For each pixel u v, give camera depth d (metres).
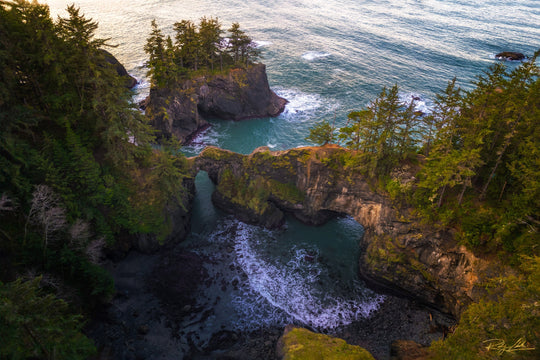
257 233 63.94
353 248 61.97
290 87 112.88
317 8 197.38
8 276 39.69
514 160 44.75
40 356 29.55
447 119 52.12
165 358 43.34
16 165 42.50
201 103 93.44
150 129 60.66
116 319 46.97
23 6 46.59
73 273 45.25
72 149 48.38
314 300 52.91
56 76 48.47
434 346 36.59
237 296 52.31
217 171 68.31
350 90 111.12
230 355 44.38
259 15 182.12
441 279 49.78
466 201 48.88
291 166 64.00
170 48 83.50
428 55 135.12
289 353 42.12
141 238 56.09
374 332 48.69
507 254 43.62
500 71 49.75
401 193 53.78
